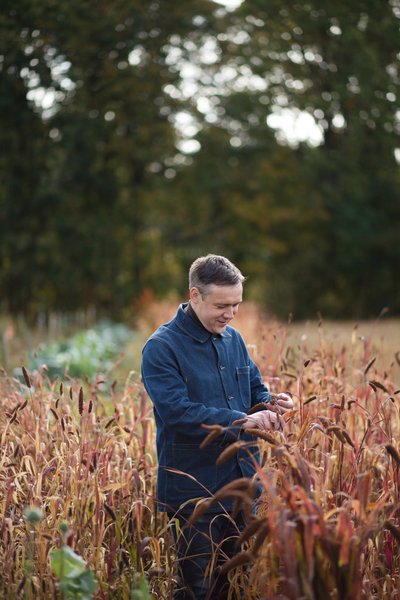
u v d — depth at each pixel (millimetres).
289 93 17906
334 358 3824
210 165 22469
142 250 20562
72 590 2209
